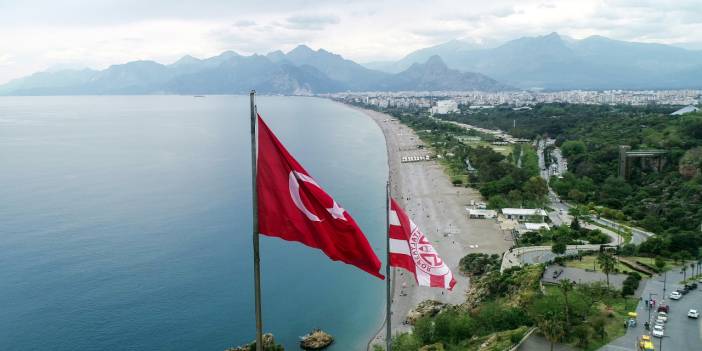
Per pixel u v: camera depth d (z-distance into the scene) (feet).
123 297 450.71
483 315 361.30
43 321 407.03
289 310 440.45
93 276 492.13
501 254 539.70
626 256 476.54
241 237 612.29
